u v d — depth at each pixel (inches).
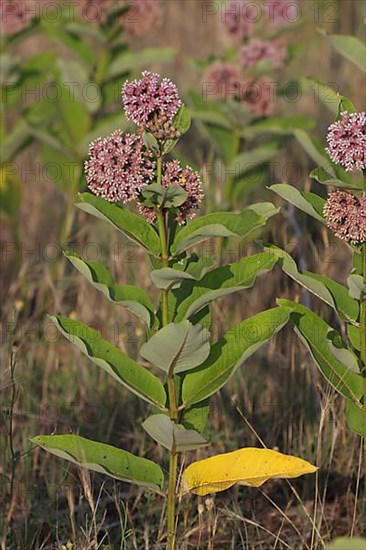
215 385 155.6
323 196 284.4
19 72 291.7
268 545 194.1
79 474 200.8
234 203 275.7
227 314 252.8
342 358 156.9
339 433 212.8
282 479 212.5
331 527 196.4
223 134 275.7
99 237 289.7
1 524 192.5
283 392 225.5
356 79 358.0
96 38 281.1
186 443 153.9
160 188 143.5
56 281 279.1
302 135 205.3
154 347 144.6
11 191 289.4
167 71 399.5
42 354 257.4
